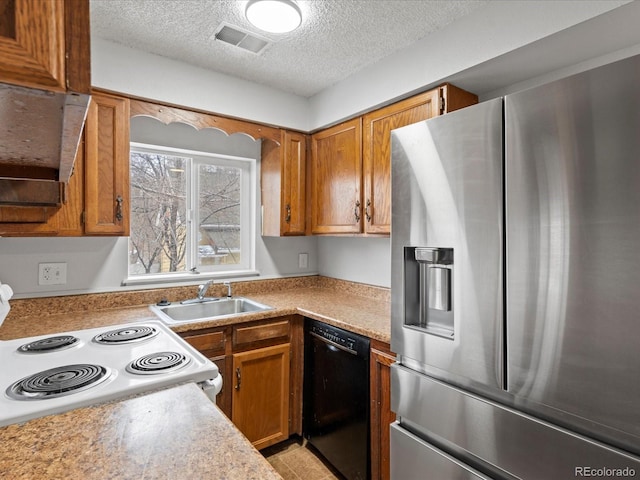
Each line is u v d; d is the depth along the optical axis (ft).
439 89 5.94
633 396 2.59
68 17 1.21
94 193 5.91
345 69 7.18
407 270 4.41
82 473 2.14
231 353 6.54
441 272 4.04
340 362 6.31
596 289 2.76
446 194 3.86
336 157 7.95
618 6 3.93
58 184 5.10
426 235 4.08
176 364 3.81
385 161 6.80
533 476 3.14
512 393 3.30
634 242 2.57
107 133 6.07
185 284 7.86
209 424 2.73
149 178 7.79
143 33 5.92
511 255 3.29
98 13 5.37
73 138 1.80
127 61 6.28
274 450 7.28
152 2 5.13
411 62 6.20
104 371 3.60
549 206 3.02
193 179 8.29
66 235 5.67
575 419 2.94
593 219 2.77
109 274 7.02
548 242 3.03
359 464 5.88
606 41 4.64
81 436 2.56
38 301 6.26
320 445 6.84
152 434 2.58
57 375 3.49
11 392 3.17
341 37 6.01
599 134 2.73
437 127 3.95
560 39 4.59
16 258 6.12
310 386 7.14
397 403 4.46
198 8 5.27
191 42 6.20
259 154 8.96
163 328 5.37
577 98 2.85
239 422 6.63
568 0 4.31
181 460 2.26
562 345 2.95
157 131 7.52
